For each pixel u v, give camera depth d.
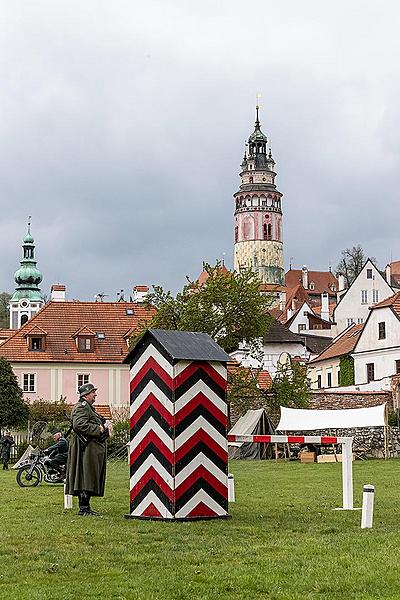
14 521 15.14
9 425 64.94
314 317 126.12
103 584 9.76
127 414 71.31
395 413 57.69
